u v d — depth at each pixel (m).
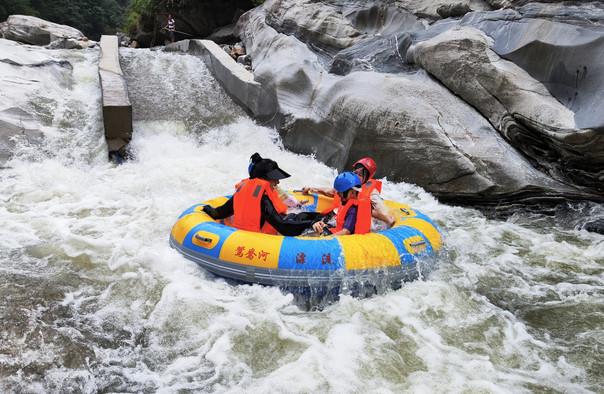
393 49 9.50
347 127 8.29
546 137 6.67
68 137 8.52
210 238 4.54
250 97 10.55
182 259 4.78
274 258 4.26
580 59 6.47
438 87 8.03
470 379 3.40
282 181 7.98
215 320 3.99
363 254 4.29
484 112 7.59
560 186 6.67
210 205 5.39
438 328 4.02
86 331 3.85
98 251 5.14
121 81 9.78
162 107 10.34
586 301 4.52
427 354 3.67
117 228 5.80
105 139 8.54
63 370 3.40
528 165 7.04
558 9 7.15
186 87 11.36
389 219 5.11
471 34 7.96
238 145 9.51
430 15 10.48
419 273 4.60
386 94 7.96
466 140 7.24
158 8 20.55
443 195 7.29
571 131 6.12
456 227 6.32
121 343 3.75
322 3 12.67
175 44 15.60
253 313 4.05
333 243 4.34
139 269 4.71
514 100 7.11
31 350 3.55
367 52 9.84
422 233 4.80
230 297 4.28
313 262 4.21
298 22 12.30
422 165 7.41
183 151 8.93
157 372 3.46
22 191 6.75
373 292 4.37
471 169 6.96
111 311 4.14
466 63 7.67
